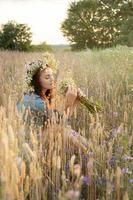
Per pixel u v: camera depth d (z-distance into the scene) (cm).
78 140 406
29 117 422
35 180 294
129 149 386
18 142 328
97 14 4828
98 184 338
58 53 2064
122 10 4381
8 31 4050
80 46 5119
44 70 462
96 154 364
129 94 690
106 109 598
